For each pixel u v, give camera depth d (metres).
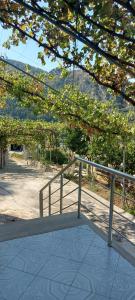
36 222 4.57
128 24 2.86
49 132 20.45
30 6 2.96
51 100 6.98
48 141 20.69
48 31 4.16
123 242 6.48
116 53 4.14
